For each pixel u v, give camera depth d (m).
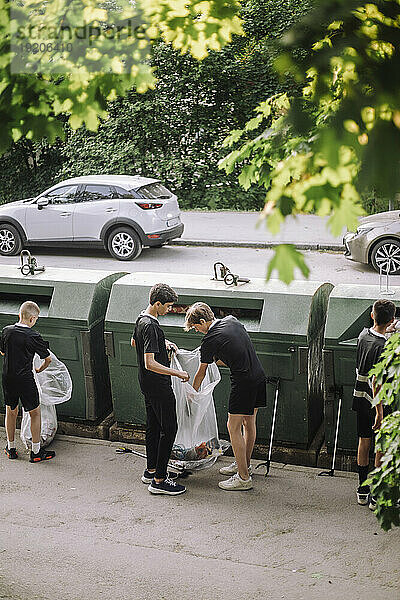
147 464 6.36
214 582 4.81
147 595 4.66
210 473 6.56
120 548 5.31
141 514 5.85
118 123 19.55
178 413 6.52
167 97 19.16
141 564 5.07
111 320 7.03
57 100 3.71
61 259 15.19
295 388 6.55
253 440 6.27
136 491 6.25
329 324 6.41
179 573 4.94
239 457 6.14
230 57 18.59
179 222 15.20
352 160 2.17
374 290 6.68
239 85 18.81
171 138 19.44
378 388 5.44
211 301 6.89
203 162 19.42
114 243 14.80
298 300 6.62
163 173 19.36
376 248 12.91
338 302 6.52
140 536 5.50
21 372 6.64
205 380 6.61
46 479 6.50
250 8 18.02
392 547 5.25
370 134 2.18
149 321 6.09
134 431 7.25
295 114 2.39
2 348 6.66
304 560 5.11
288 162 2.29
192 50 4.23
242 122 19.00
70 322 7.20
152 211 14.51
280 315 6.56
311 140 2.38
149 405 6.21
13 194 21.19
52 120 3.72
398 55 2.32
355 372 6.34
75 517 5.80
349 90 2.24
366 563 5.04
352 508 5.86
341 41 2.31
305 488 6.23
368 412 5.76
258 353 6.58
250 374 6.00
